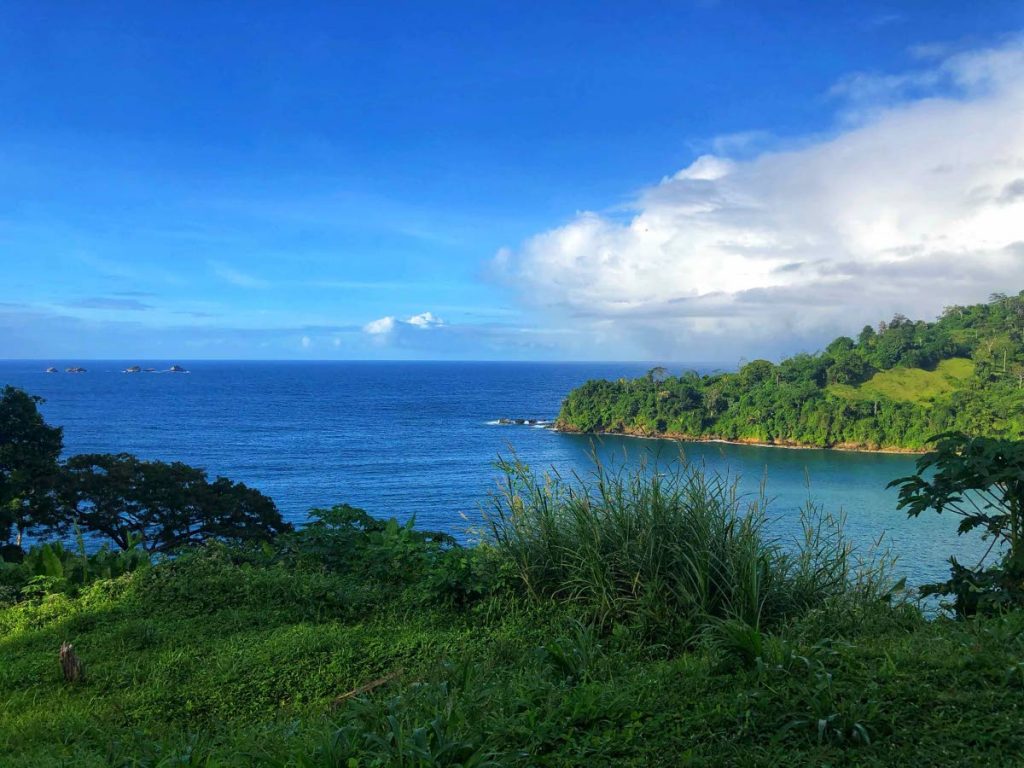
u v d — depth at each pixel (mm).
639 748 2836
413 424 142375
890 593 5109
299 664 4867
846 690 3145
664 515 5227
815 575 5117
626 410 113750
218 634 5820
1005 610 4535
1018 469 4430
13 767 3574
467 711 3295
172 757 3162
